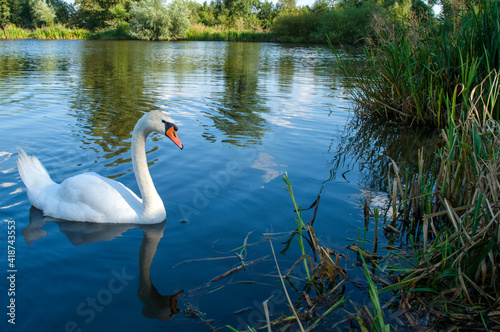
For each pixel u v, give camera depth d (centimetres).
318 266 360
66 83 1375
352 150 739
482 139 436
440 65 866
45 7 6169
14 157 642
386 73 1009
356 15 3966
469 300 339
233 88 1357
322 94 1289
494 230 359
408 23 1010
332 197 525
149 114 448
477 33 791
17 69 1739
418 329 314
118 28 5275
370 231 452
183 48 3444
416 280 357
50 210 473
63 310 312
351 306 337
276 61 2378
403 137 838
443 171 481
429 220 457
